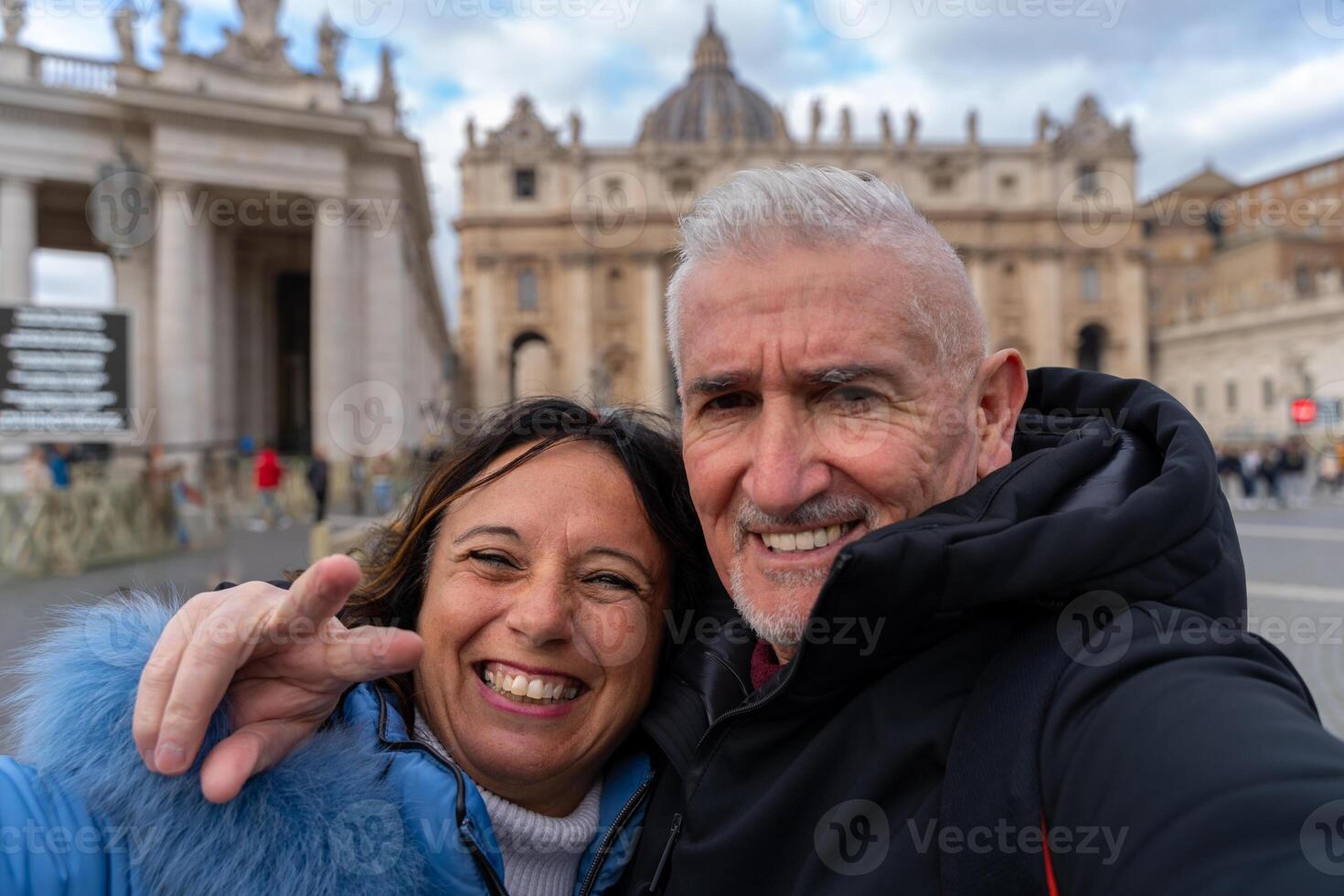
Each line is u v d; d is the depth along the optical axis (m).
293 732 1.06
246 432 30.78
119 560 11.85
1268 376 48.25
